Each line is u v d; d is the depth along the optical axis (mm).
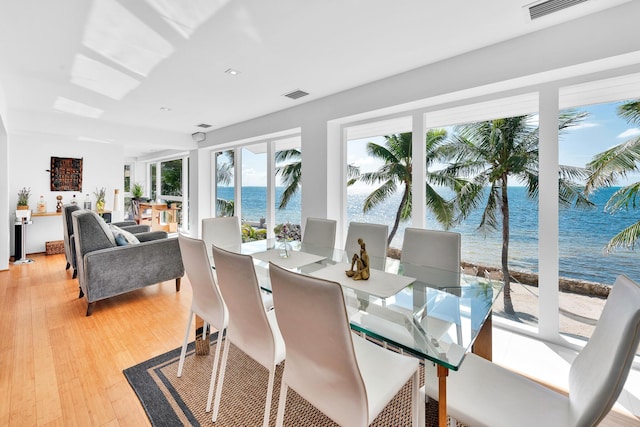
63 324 2588
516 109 2512
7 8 1734
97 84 2979
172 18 1861
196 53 2328
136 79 2854
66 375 1886
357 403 1014
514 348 2180
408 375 1270
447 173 3068
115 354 2139
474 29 2033
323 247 2705
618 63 1908
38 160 5141
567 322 2352
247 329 1441
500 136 2740
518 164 2652
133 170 8414
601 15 1839
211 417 1566
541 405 1071
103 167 5801
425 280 1794
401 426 1521
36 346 2225
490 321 1581
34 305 2984
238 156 5301
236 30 2006
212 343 2324
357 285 1665
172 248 3299
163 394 1730
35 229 5133
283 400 1265
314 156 3625
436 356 1069
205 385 1819
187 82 2945
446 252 2100
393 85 2832
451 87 2467
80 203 5566
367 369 1282
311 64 2564
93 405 1634
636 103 2016
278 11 1801
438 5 1765
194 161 5828
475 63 2336
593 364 926
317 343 1042
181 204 7039
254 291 1304
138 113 4117
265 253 2408
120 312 2857
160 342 2316
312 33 2057
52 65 2523
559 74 2082
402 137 3324
